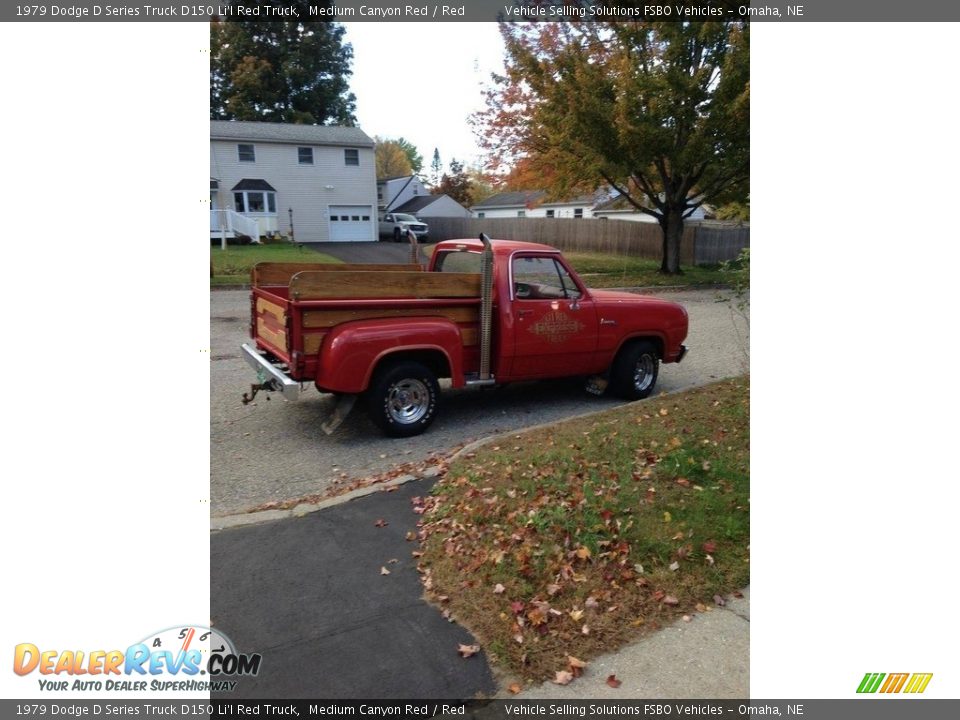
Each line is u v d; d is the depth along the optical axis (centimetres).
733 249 2811
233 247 2777
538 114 1892
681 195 2134
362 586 335
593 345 673
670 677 271
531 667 277
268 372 551
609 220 3017
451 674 272
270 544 379
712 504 412
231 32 4159
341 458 532
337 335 529
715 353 981
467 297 599
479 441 553
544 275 651
